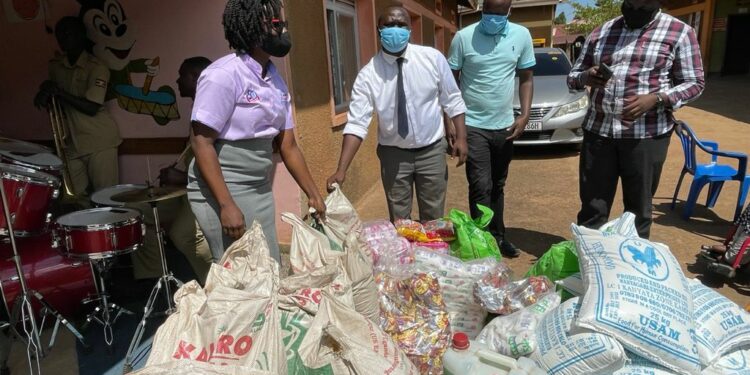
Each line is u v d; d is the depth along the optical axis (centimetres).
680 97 274
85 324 304
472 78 348
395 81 290
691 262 361
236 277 186
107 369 271
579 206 500
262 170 233
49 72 393
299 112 396
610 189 316
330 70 465
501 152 367
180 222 325
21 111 433
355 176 548
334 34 518
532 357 192
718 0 2155
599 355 175
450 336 230
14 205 267
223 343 159
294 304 187
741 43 2148
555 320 194
